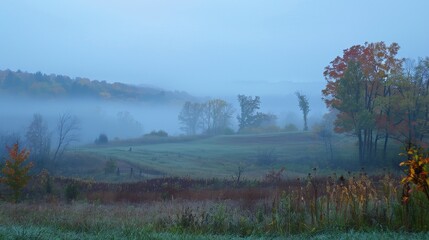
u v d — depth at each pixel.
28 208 17.19
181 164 66.69
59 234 9.34
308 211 11.42
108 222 12.05
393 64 59.66
